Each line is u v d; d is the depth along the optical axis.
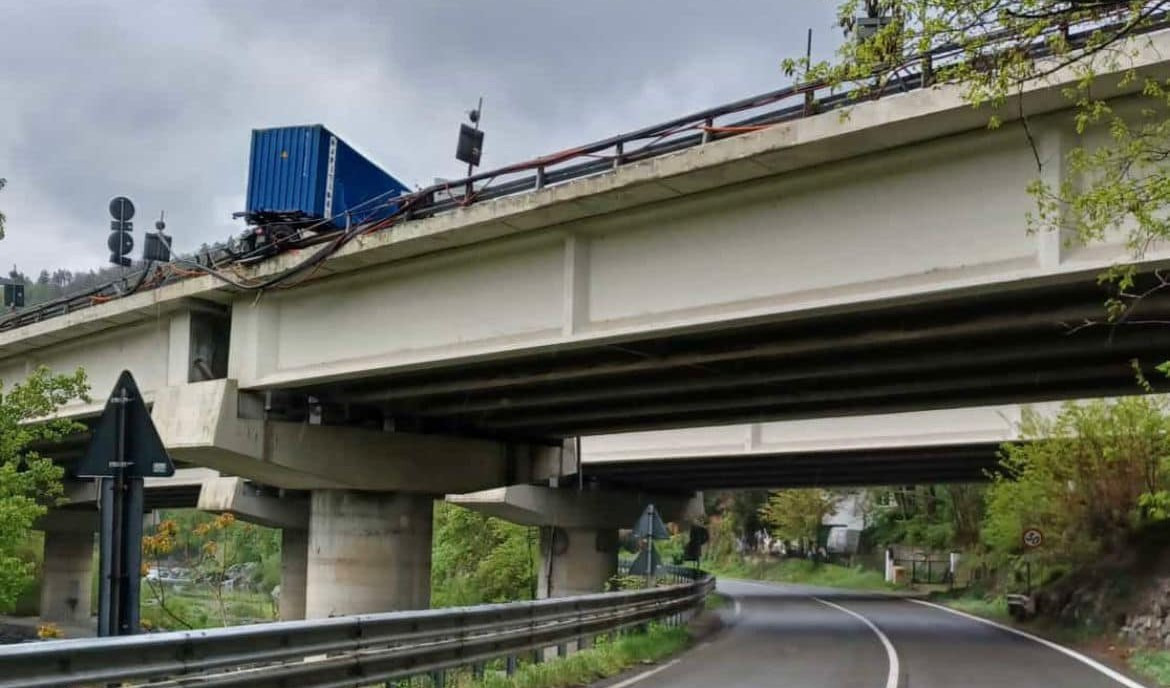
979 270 11.90
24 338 27.05
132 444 7.49
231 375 22.03
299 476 23.06
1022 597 27.91
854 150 12.56
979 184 12.02
